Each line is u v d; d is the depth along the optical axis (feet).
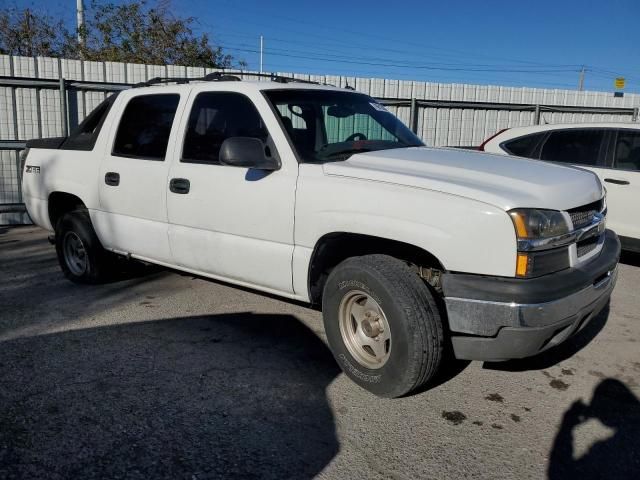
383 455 9.55
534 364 13.17
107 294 17.79
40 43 64.34
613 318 16.33
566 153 23.07
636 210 21.12
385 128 14.76
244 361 13.05
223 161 12.16
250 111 13.39
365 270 10.89
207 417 10.60
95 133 17.24
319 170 11.97
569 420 10.77
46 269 20.86
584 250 11.47
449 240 10.16
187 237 14.39
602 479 9.02
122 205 16.06
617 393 11.85
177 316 15.90
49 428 10.12
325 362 13.07
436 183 10.53
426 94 38.34
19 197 29.66
